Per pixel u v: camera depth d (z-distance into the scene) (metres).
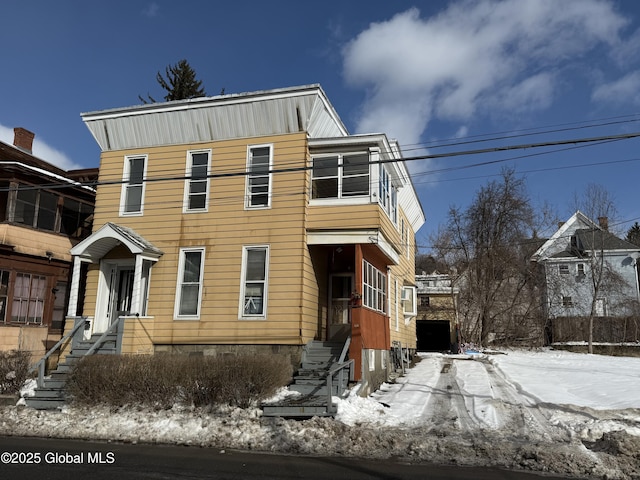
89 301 16.81
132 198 17.27
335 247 16.77
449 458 8.58
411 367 23.14
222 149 16.62
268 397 11.90
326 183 15.96
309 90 15.40
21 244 18.47
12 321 17.94
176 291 15.97
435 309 42.12
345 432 10.01
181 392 11.62
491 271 42.38
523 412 12.26
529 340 41.44
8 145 20.22
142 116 17.06
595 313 42.03
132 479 7.06
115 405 11.74
